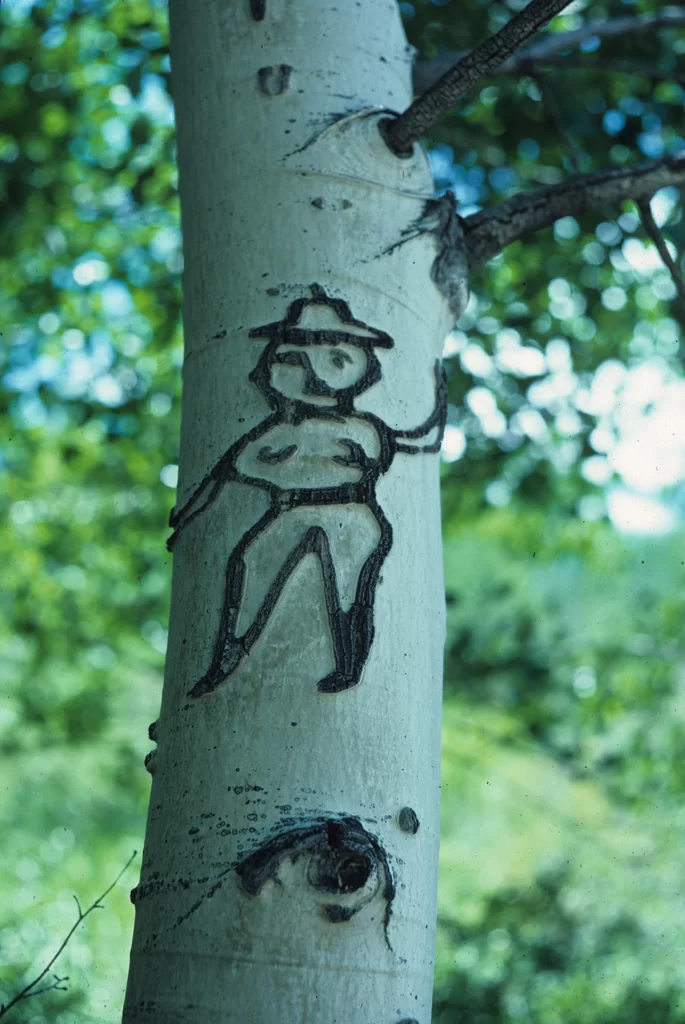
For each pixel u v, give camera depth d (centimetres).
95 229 531
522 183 467
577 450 512
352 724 147
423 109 182
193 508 162
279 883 136
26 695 618
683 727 548
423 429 170
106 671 643
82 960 612
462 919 525
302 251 175
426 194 187
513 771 671
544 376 499
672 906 530
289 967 134
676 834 557
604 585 669
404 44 210
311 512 157
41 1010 499
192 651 153
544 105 438
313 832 138
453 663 552
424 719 154
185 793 146
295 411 162
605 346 508
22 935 626
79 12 475
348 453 161
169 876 143
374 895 139
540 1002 477
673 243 415
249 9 195
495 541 652
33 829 779
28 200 497
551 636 567
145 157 498
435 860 151
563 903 502
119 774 682
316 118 186
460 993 468
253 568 154
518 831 649
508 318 500
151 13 474
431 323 181
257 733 146
